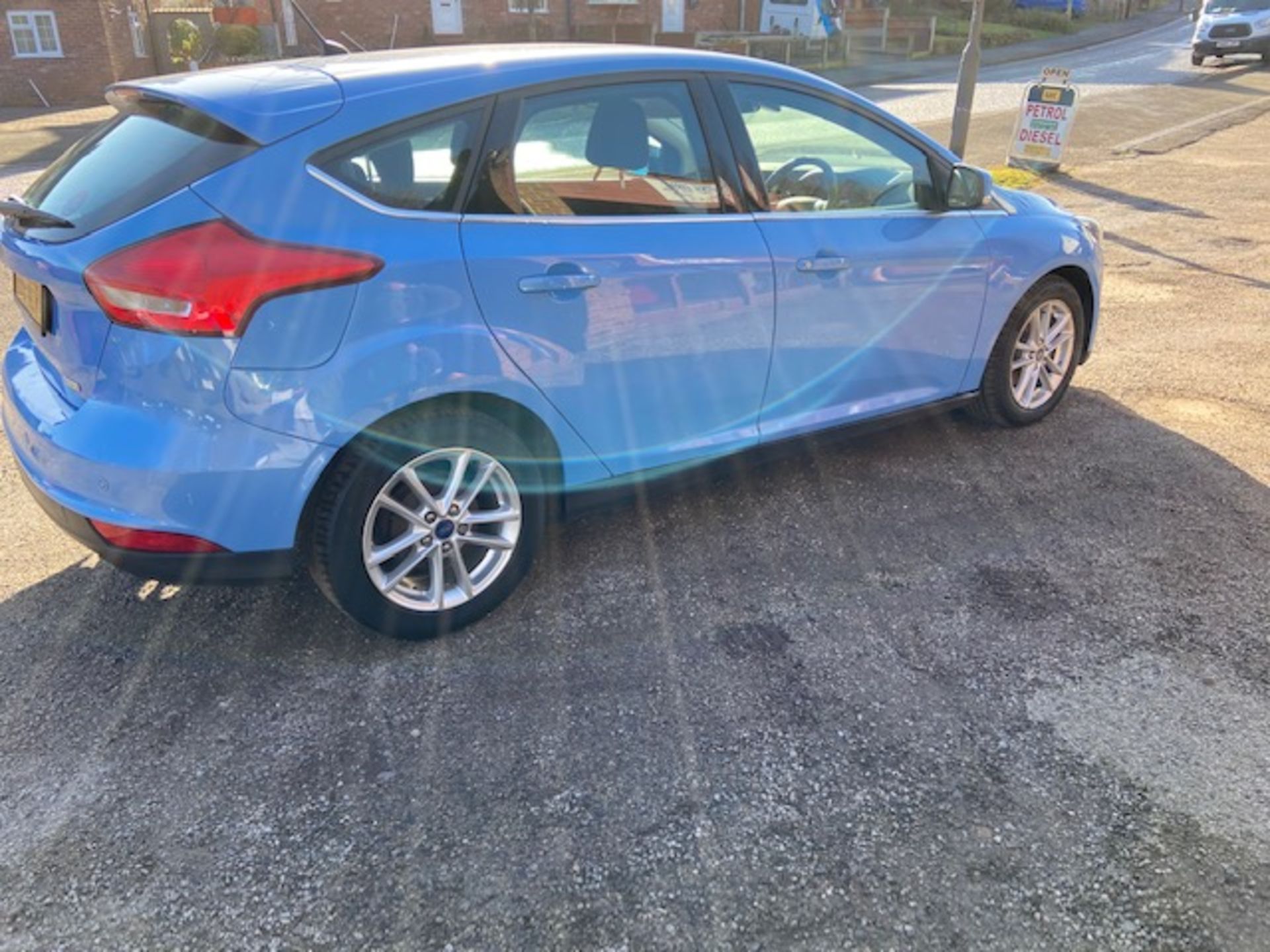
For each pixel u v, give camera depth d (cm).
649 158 324
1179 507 398
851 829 240
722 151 342
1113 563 357
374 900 222
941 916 217
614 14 2980
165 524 264
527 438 318
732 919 216
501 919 217
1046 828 240
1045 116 1184
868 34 3091
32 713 282
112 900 222
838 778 256
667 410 341
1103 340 601
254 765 262
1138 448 452
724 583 346
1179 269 756
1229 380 534
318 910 220
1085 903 220
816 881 225
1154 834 238
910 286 391
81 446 264
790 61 2722
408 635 309
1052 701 284
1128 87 2123
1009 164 1224
